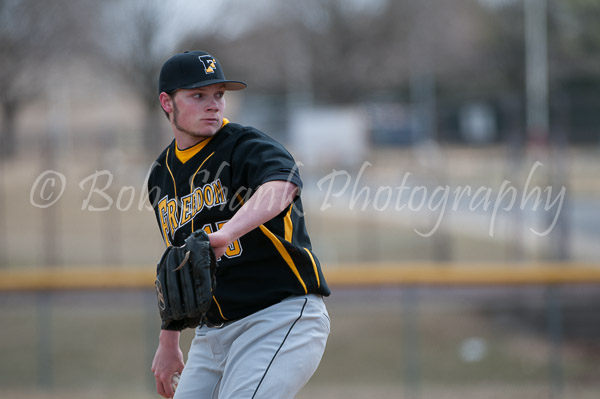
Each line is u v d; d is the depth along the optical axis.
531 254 46.00
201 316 9.12
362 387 34.62
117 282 34.69
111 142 51.31
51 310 37.03
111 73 63.16
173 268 8.69
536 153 49.12
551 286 33.81
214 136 9.70
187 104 9.40
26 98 62.38
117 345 38.66
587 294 33.84
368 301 34.50
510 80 124.31
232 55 83.50
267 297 9.39
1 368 36.31
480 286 34.06
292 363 9.21
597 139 54.09
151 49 61.34
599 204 63.44
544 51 108.31
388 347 38.44
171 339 10.66
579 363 36.47
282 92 101.69
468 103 70.62
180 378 10.16
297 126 60.75
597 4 110.44
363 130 58.34
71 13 55.44
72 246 52.12
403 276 34.28
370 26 102.31
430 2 110.00
